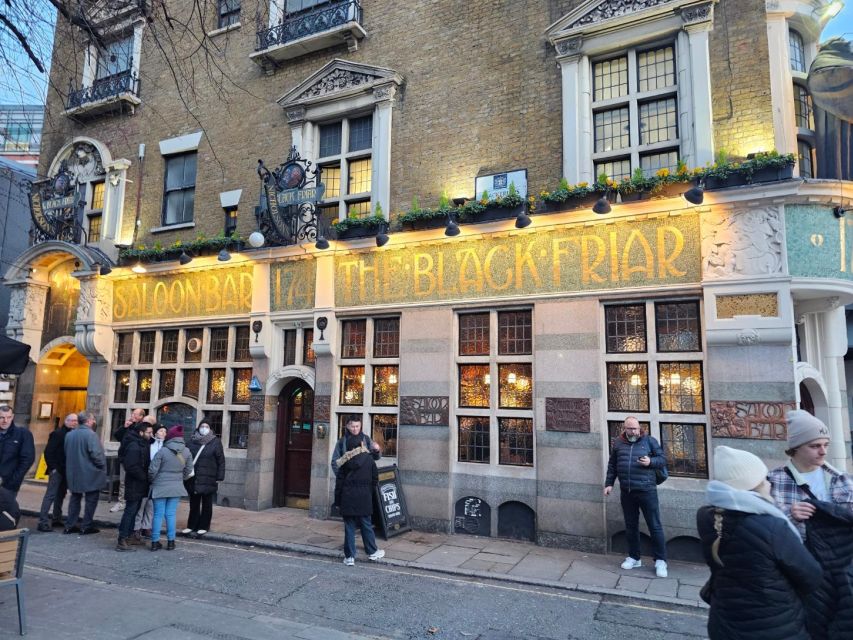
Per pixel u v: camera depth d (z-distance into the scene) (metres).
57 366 14.27
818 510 3.31
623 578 6.59
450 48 10.11
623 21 8.62
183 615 5.26
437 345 9.12
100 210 13.88
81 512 10.19
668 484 7.42
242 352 11.28
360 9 11.04
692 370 7.72
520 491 8.33
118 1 7.18
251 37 12.23
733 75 8.06
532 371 8.55
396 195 10.19
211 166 12.34
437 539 8.33
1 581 4.70
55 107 14.84
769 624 2.56
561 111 9.06
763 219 7.30
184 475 8.27
